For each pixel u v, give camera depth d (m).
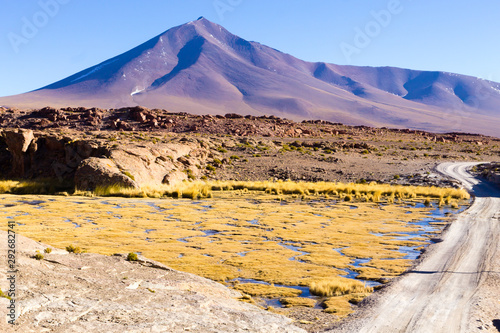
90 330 11.63
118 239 30.48
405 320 15.48
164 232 33.66
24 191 62.97
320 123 198.00
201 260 25.12
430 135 192.62
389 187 67.25
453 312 16.36
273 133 148.12
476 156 118.56
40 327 11.36
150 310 13.76
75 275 15.72
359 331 14.43
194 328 12.88
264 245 29.55
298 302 18.02
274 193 64.25
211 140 114.38
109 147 72.50
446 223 38.97
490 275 21.84
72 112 157.75
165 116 151.75
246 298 18.41
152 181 68.69
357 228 36.44
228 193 63.56
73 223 36.59
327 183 73.00
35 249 17.80
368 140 149.38
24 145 72.94
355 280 21.33
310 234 33.66
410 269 23.33
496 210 47.41
